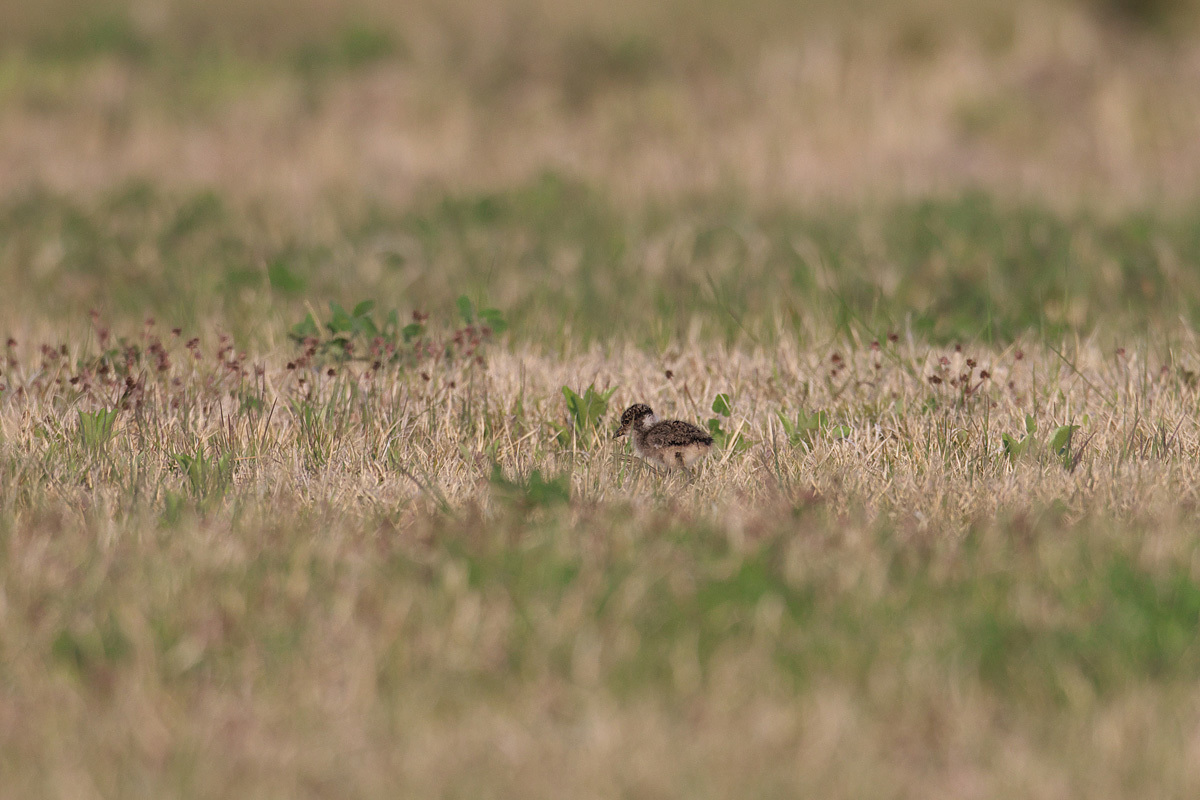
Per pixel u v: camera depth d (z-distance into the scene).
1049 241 45.81
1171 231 47.00
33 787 15.06
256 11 76.06
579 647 17.70
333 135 62.78
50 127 64.19
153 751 15.69
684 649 17.69
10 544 20.55
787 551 20.20
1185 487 23.22
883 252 45.22
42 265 45.81
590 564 19.80
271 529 21.50
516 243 48.19
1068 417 27.64
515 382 30.80
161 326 38.84
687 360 33.16
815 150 60.22
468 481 24.38
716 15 73.12
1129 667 17.00
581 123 65.12
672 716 16.47
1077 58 68.88
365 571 19.75
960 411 28.62
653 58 70.31
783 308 39.00
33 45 73.75
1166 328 35.62
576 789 15.05
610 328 37.88
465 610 18.31
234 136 63.22
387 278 44.31
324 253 47.19
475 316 37.78
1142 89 65.62
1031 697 16.69
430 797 14.94
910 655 17.52
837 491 23.45
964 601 18.84
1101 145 60.94
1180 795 14.92
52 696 16.56
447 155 60.53
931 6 72.75
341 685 17.09
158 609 18.44
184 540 20.66
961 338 35.94
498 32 72.62
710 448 25.92
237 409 28.81
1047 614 18.27
